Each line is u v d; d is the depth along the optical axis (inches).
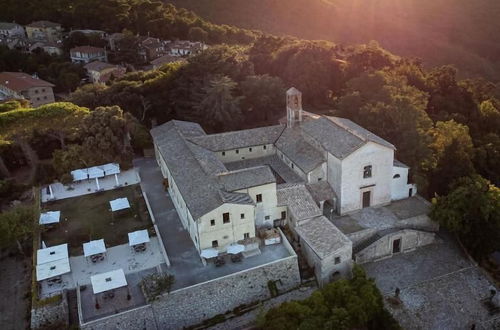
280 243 2522.1
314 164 2819.9
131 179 3324.3
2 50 6141.7
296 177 2930.6
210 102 3885.3
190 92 4153.5
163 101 4128.9
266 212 2610.7
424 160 3078.2
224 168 2780.5
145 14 7455.7
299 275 2377.0
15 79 5334.6
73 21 7436.0
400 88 3922.2
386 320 2139.5
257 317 2078.0
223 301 2225.6
